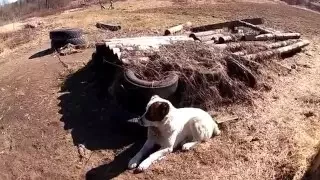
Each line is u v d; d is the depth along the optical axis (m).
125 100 2.57
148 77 2.66
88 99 3.00
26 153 2.56
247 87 2.87
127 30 4.94
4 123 2.93
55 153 2.51
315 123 2.54
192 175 2.16
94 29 5.14
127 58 2.75
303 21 4.96
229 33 3.63
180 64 2.68
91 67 3.44
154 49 2.91
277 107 2.73
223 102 2.74
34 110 3.02
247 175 2.13
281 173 2.10
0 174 2.41
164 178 2.16
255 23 4.38
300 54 3.61
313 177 1.99
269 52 3.20
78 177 2.28
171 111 2.23
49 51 4.36
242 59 2.91
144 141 2.48
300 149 2.27
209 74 2.66
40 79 3.53
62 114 2.90
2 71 4.03
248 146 2.35
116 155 2.39
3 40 5.54
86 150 2.47
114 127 2.63
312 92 2.94
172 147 2.31
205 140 2.41
